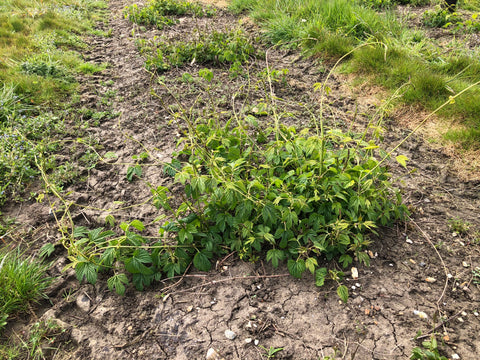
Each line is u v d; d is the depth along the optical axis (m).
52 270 2.64
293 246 2.63
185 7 8.29
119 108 4.54
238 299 2.44
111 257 2.47
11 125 3.91
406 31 6.25
